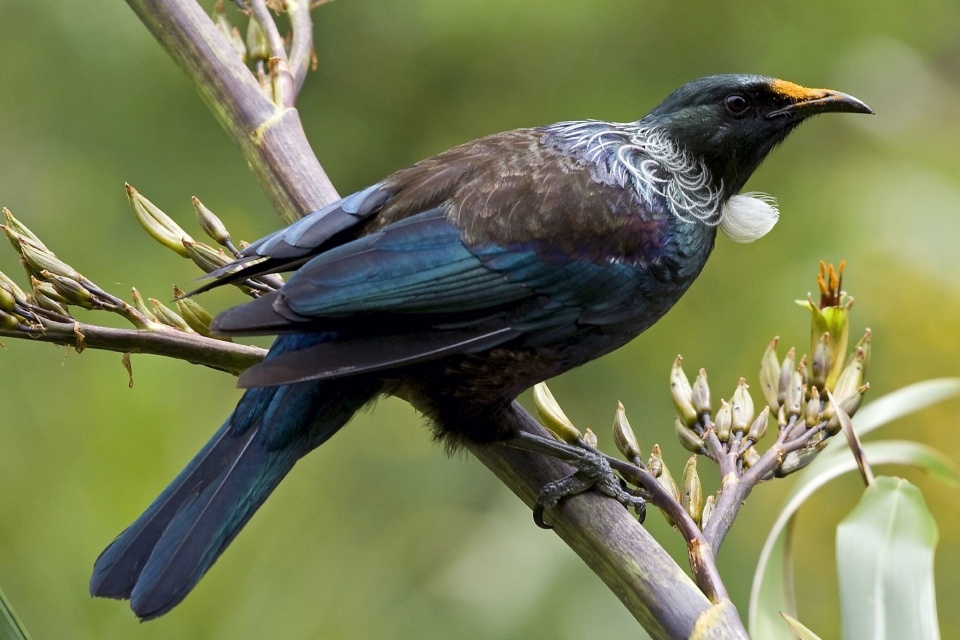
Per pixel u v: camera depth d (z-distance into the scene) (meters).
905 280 14.15
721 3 14.02
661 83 14.09
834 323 7.61
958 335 14.06
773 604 7.43
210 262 7.66
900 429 14.38
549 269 7.70
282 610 9.87
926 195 14.31
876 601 6.71
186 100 13.66
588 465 7.17
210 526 6.98
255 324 6.83
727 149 8.53
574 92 14.06
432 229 7.59
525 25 13.70
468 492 12.37
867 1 14.33
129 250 13.13
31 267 6.79
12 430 10.86
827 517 14.04
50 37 13.42
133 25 13.52
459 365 7.66
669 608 6.26
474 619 11.30
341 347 7.11
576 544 6.87
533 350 7.82
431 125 14.34
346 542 11.27
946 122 14.90
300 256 7.48
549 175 7.86
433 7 13.73
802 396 7.51
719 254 14.07
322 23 14.17
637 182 8.05
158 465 10.62
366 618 10.80
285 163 8.12
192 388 11.23
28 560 10.07
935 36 14.82
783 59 14.11
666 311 8.30
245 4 8.95
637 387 13.77
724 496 7.01
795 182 14.46
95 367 11.27
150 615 6.66
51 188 13.21
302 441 7.37
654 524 12.60
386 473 12.40
